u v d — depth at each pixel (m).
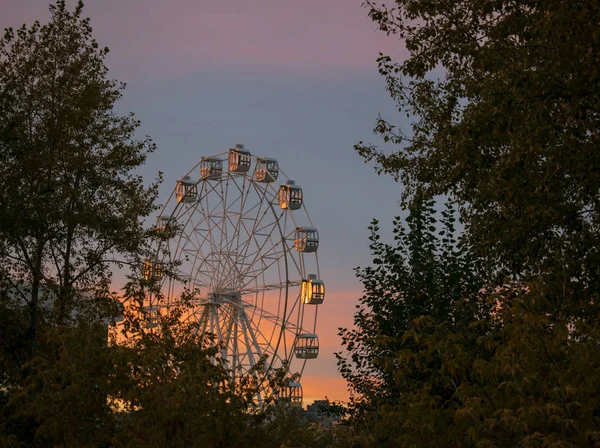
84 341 13.74
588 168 16.41
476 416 10.75
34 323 24.66
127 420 13.15
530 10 17.17
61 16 28.25
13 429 16.25
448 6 18.80
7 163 26.38
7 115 26.92
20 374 21.31
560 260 16.80
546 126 16.17
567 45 15.80
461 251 21.06
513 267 18.11
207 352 14.39
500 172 16.97
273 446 14.16
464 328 19.25
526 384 10.77
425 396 11.58
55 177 27.38
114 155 28.23
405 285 20.86
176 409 12.33
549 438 9.92
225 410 13.26
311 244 45.12
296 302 45.28
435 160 21.64
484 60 17.33
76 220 26.36
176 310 16.59
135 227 28.27
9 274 25.92
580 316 16.02
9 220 24.78
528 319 11.55
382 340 12.71
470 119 17.58
